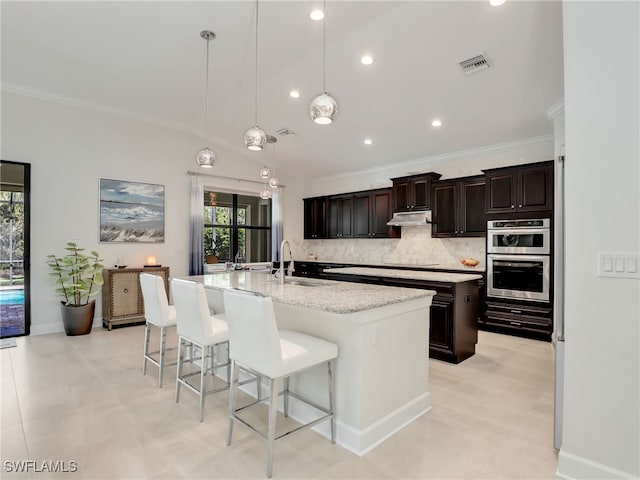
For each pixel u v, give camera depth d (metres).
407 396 2.51
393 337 2.39
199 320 2.52
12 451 2.11
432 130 5.09
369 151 6.16
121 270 5.03
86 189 5.04
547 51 3.23
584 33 1.85
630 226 1.74
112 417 2.52
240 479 1.88
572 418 1.89
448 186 5.57
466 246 5.72
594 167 1.83
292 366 2.00
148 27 3.34
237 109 5.19
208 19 3.21
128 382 3.14
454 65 3.60
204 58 3.87
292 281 3.47
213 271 6.50
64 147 4.88
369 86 4.20
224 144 6.57
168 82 4.42
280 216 7.43
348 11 3.06
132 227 5.44
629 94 1.74
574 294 1.89
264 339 1.93
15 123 4.53
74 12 3.14
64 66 4.07
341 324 2.27
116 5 3.05
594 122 1.83
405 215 6.05
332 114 2.46
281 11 3.09
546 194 4.46
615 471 1.78
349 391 2.21
